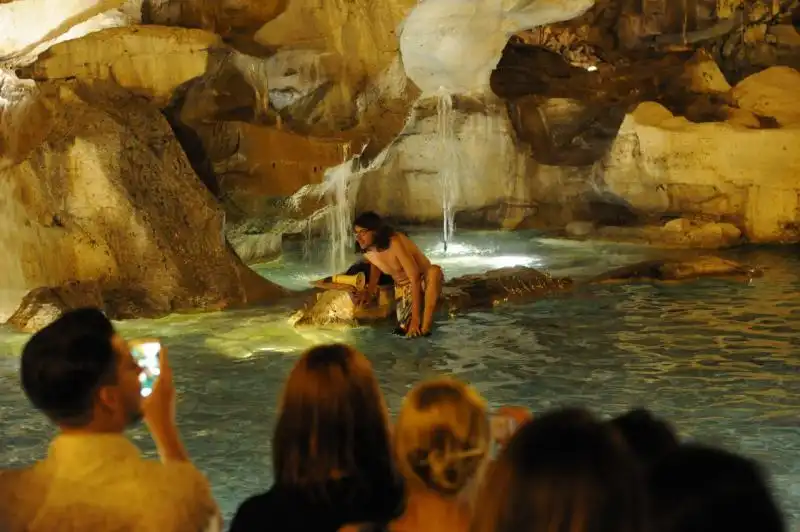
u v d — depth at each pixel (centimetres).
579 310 810
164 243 830
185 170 880
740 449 462
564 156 1476
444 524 222
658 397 554
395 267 722
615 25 1755
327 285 760
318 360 232
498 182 1438
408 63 1242
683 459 165
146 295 812
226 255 874
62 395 213
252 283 878
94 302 778
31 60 870
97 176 815
